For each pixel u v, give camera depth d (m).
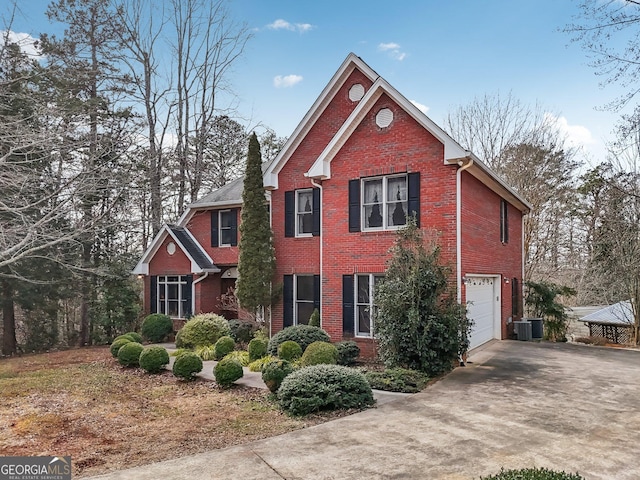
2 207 13.38
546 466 5.55
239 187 20.34
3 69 15.05
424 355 10.63
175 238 19.30
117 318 21.59
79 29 22.56
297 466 5.65
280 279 16.44
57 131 14.55
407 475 5.32
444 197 12.45
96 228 16.97
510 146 29.09
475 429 6.98
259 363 12.09
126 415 8.34
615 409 8.02
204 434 7.14
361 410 8.20
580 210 26.78
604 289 22.80
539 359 12.76
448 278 11.57
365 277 13.84
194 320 15.78
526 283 19.70
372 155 13.71
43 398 9.66
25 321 20.58
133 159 21.95
